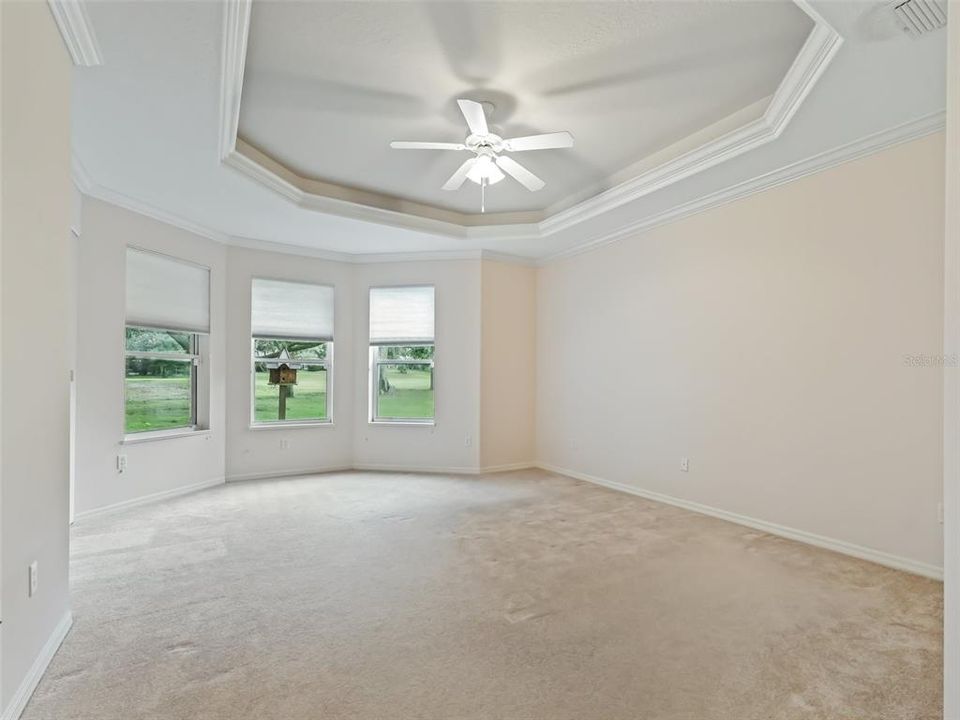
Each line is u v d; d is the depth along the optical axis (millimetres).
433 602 2570
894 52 2295
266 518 4031
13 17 1642
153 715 1721
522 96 3074
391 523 3912
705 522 3953
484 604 2551
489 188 4602
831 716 1729
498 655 2096
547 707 1778
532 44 2594
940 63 2379
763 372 3762
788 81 2664
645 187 3973
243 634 2248
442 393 5977
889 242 3062
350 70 2805
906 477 2977
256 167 3725
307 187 4379
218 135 3113
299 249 5730
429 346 6059
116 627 2295
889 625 2342
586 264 5527
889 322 3061
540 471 5977
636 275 4887
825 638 2230
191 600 2578
